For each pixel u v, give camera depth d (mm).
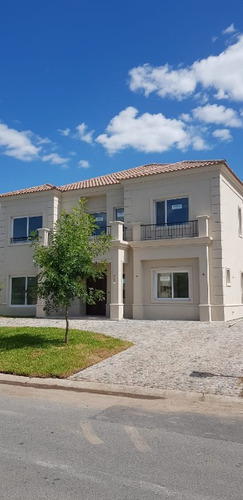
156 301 18359
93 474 3953
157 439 4934
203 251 17250
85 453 4484
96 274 11734
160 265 18469
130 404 6555
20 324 15883
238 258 20047
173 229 18438
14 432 5195
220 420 5684
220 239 17359
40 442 4828
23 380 8148
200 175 18016
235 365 8617
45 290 11117
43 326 14953
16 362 9156
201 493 3584
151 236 18875
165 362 9141
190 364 8859
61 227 11414
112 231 18500
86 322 16453
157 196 18953
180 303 17844
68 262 10789
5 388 7703
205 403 6523
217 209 17547
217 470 4051
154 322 16344
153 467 4117
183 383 7480
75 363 9008
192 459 4320
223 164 17484
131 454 4461
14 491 3604
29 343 11070
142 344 11258
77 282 11172
